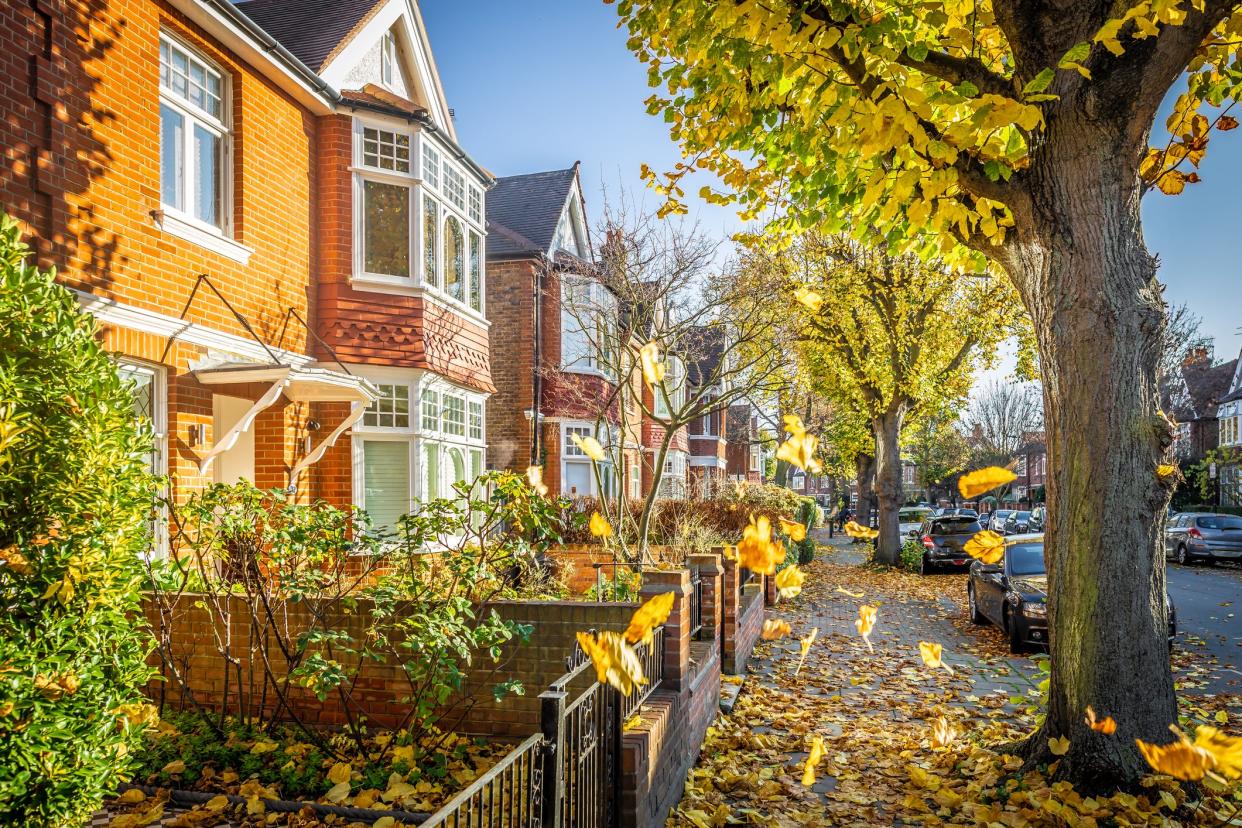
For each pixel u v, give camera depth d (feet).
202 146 28.73
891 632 40.34
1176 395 153.48
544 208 68.18
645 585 18.24
